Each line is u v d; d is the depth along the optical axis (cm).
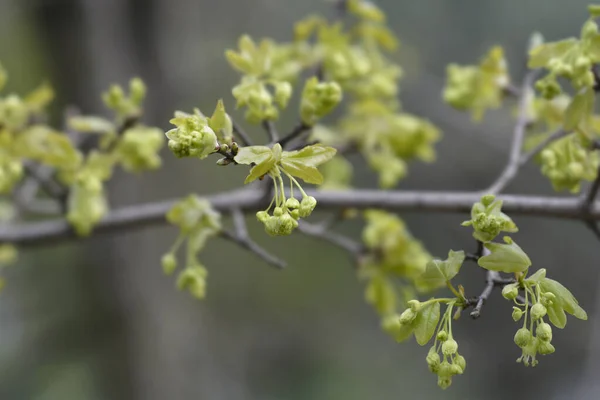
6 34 217
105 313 221
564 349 286
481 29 285
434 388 311
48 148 96
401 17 289
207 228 94
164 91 210
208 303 305
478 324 309
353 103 112
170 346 231
